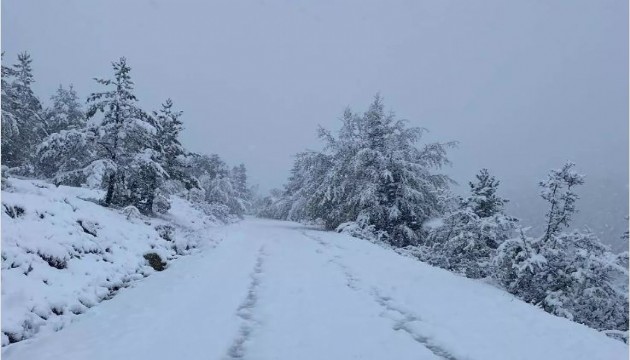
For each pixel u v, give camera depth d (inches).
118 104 708.0
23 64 1168.2
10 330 264.2
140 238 536.7
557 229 640.4
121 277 412.5
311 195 1246.9
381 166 1087.0
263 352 264.2
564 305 584.7
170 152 881.5
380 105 1172.5
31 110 1141.7
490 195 831.1
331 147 1234.0
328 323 320.8
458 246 770.8
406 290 426.0
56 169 1079.6
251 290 406.0
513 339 299.3
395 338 295.3
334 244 727.7
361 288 431.5
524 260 588.4
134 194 815.1
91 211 534.9
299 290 412.5
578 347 288.8
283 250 661.3
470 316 347.9
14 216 390.0
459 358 269.1
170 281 423.8
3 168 649.6
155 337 278.2
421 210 1061.8
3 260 322.7
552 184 634.8
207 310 338.3
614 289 565.3
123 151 724.7
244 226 1192.2
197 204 1231.5
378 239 966.4
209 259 547.5
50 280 335.3
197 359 249.8
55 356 243.9
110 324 300.0
